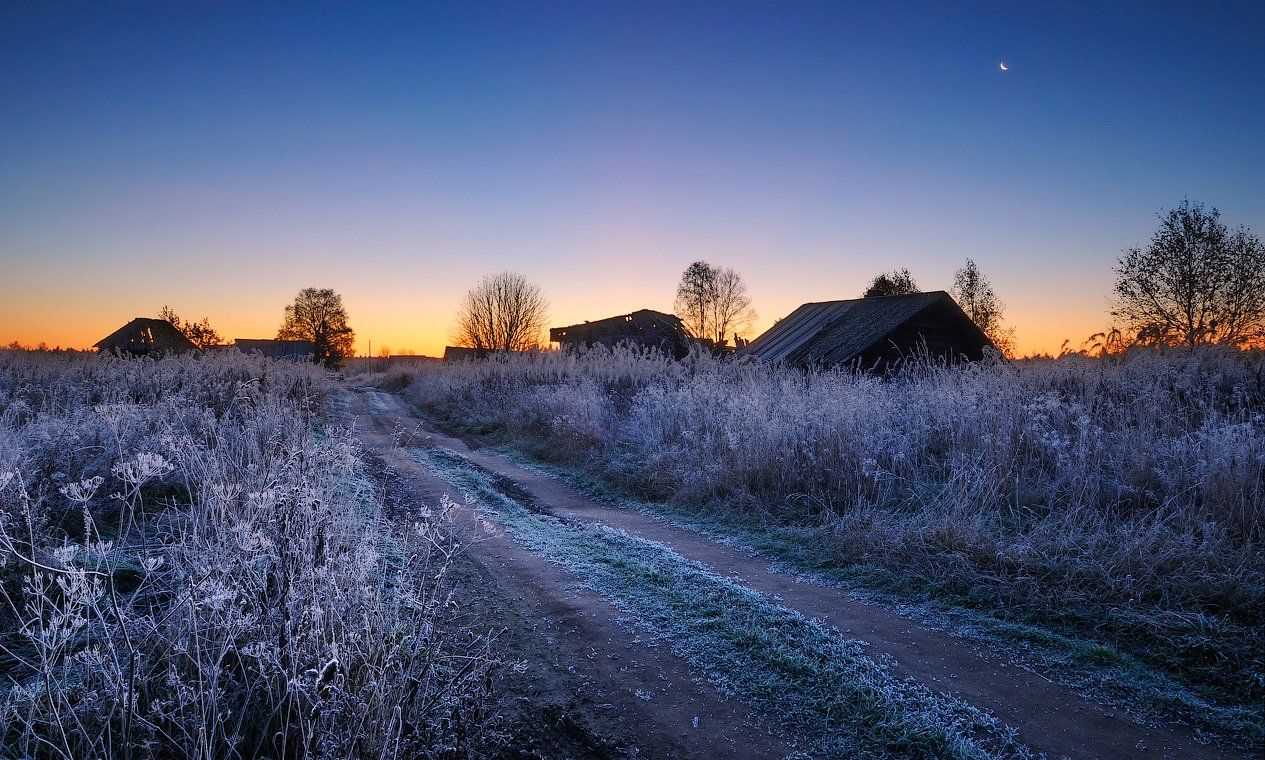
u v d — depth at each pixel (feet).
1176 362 35.14
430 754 9.84
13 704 9.96
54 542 16.66
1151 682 14.20
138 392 39.06
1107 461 25.25
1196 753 11.80
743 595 19.06
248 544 10.68
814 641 16.06
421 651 12.62
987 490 25.27
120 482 20.85
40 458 20.24
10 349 68.95
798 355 69.67
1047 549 20.26
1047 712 13.10
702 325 207.82
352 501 16.44
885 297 73.41
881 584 20.18
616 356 71.56
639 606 18.37
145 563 11.49
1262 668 14.19
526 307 171.53
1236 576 17.15
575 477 39.11
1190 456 23.95
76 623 9.45
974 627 17.13
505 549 23.30
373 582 15.25
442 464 41.78
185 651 9.88
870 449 28.96
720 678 14.42
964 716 12.87
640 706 13.24
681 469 33.71
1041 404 29.91
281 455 16.44
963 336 68.69
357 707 9.29
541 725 12.40
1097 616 16.99
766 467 30.09
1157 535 19.54
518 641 15.81
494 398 71.67
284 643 10.05
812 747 11.96
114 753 9.34
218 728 9.90
